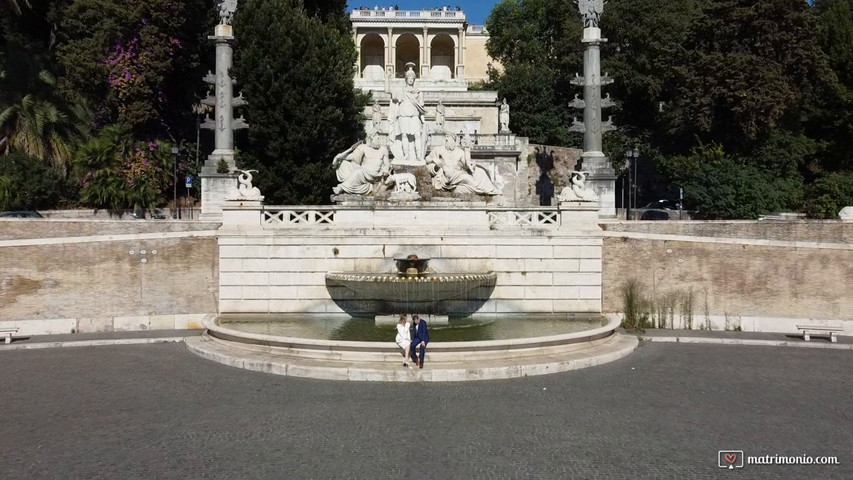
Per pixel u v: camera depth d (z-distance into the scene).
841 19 50.34
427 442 11.91
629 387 15.55
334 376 16.02
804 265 22.12
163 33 40.19
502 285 22.52
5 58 39.59
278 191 35.25
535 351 17.55
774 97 40.53
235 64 36.16
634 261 22.70
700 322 22.50
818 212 36.06
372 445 11.77
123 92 38.41
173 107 42.91
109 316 21.86
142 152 36.97
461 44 73.94
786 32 42.62
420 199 23.22
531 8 70.19
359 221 22.78
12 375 16.69
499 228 22.70
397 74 74.25
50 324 21.50
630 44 51.28
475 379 15.98
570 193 22.77
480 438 12.13
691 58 45.31
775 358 18.73
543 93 55.16
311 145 35.44
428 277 20.42
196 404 14.16
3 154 37.19
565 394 14.91
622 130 49.34
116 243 21.97
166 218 35.78
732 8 42.78
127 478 10.38
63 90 40.06
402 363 16.62
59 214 33.53
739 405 14.30
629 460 11.14
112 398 14.65
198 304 22.39
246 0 38.22
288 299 22.27
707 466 10.92
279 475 10.46
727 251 22.45
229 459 11.14
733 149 43.44
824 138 47.59
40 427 12.82
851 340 21.03
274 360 17.02
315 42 35.78
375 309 22.19
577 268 22.56
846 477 10.52
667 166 42.88
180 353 18.89
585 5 36.19
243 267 22.22
